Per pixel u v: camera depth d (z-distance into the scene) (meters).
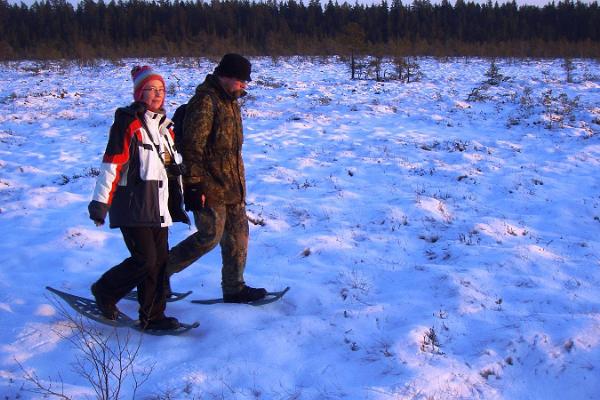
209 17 53.41
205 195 3.82
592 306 4.16
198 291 4.48
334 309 4.18
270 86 19.36
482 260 5.04
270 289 4.50
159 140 3.55
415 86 19.50
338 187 7.68
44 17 53.03
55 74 25.69
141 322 3.67
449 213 6.62
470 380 3.23
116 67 28.84
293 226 6.20
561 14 55.41
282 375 3.26
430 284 4.57
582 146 9.99
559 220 6.36
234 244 4.07
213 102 3.75
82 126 13.03
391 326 3.90
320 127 12.11
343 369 3.34
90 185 7.93
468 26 54.31
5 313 3.94
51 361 3.36
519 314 4.00
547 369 3.37
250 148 10.23
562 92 17.19
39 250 5.38
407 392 3.05
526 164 8.83
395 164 8.77
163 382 3.11
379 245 5.56
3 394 2.96
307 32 53.97
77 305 3.66
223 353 3.49
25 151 10.45
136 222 3.44
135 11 53.88
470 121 12.81
